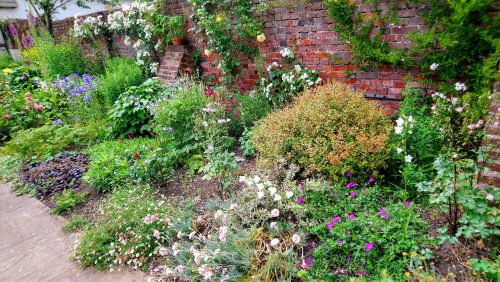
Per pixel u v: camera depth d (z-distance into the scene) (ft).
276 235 7.05
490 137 7.11
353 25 10.82
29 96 18.25
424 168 8.34
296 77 12.91
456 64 9.11
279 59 13.64
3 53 36.29
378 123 8.95
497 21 8.04
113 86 17.10
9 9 37.04
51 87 18.58
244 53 14.82
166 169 11.22
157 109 12.55
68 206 10.85
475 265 5.45
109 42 23.80
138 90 15.52
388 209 7.07
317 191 7.80
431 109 9.44
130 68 19.03
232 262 6.60
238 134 13.01
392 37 10.19
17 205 11.46
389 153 8.41
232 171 9.92
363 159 8.11
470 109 8.26
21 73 23.27
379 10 10.11
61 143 14.82
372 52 10.55
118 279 7.54
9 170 13.80
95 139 15.55
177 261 7.36
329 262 6.36
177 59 17.04
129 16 19.51
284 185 8.11
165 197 9.60
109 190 11.16
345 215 6.99
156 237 8.09
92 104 16.72
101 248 8.30
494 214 5.74
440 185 6.61
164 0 17.42
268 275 6.04
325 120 9.02
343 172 8.06
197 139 11.43
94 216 9.87
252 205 7.74
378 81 11.03
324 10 11.47
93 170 11.68
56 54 23.54
